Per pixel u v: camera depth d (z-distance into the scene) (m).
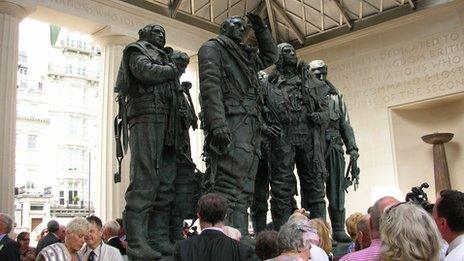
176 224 5.41
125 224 4.75
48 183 32.16
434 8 14.17
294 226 2.80
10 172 10.67
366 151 15.27
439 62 14.14
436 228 2.04
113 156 12.66
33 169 32.03
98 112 13.35
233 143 5.13
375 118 15.23
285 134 6.55
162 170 5.12
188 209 5.45
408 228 2.01
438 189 14.06
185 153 5.40
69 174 32.84
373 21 15.44
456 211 2.42
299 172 6.96
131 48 5.02
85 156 33.69
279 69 6.98
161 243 4.98
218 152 5.04
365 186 15.12
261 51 5.78
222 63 5.23
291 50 6.97
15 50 11.23
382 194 14.66
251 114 5.32
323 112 6.90
